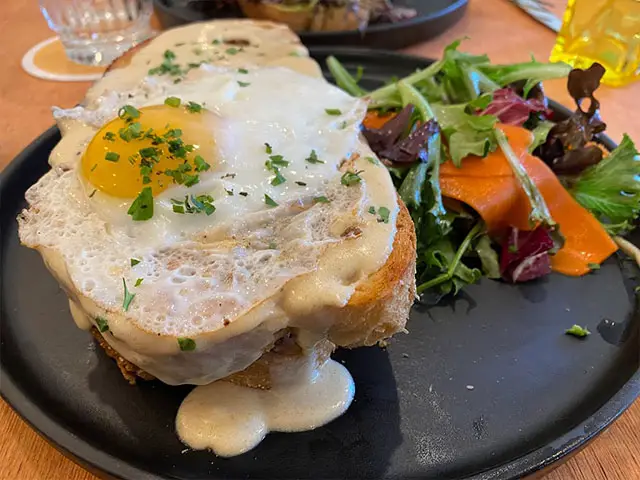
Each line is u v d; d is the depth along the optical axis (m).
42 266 0.18
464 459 0.13
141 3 0.29
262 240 0.14
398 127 0.19
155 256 0.14
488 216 0.18
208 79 0.19
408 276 0.14
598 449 0.14
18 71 0.28
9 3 0.34
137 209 0.14
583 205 0.20
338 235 0.14
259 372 0.14
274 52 0.22
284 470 0.13
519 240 0.18
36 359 0.15
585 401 0.15
